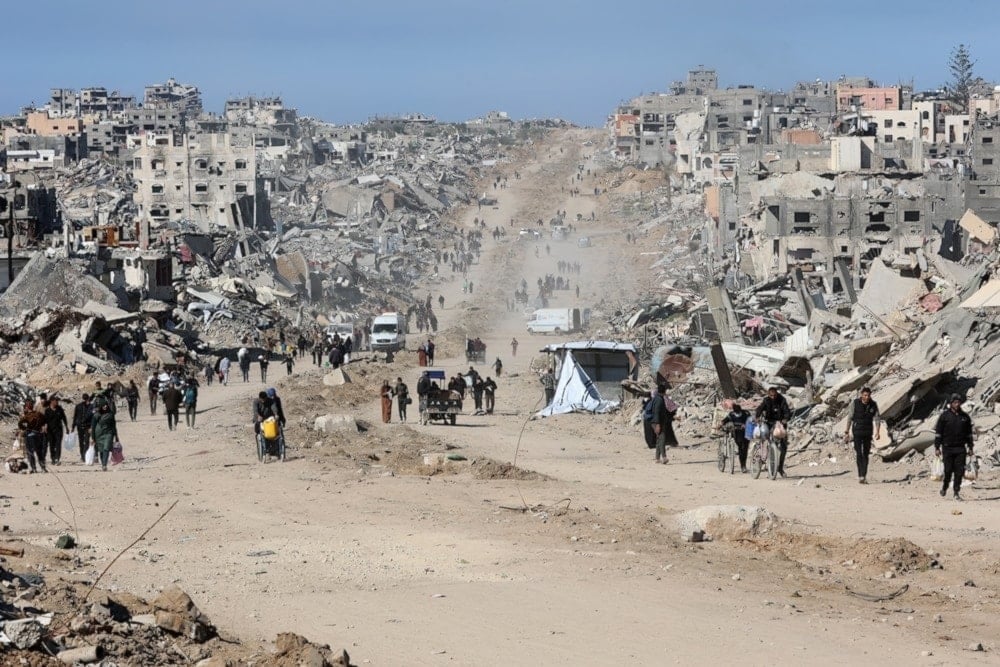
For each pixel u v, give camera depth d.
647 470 66.31
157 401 114.19
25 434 67.00
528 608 33.25
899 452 64.62
